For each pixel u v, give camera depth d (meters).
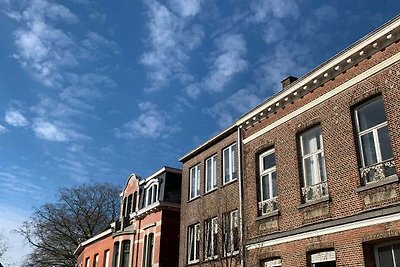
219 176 22.78
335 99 15.85
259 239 17.97
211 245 21.58
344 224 14.18
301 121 17.31
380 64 14.33
